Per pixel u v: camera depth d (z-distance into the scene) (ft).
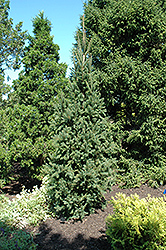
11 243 10.80
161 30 21.40
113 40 23.47
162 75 20.51
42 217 14.14
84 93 14.96
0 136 20.51
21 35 25.20
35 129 18.13
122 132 22.54
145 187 20.10
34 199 14.89
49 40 19.90
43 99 18.44
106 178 14.20
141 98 20.67
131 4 22.00
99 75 22.47
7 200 15.48
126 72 21.48
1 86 24.26
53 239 11.87
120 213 11.32
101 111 14.82
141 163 21.21
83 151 13.69
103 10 25.04
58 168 13.21
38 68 19.21
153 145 20.75
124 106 24.90
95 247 10.98
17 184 22.90
